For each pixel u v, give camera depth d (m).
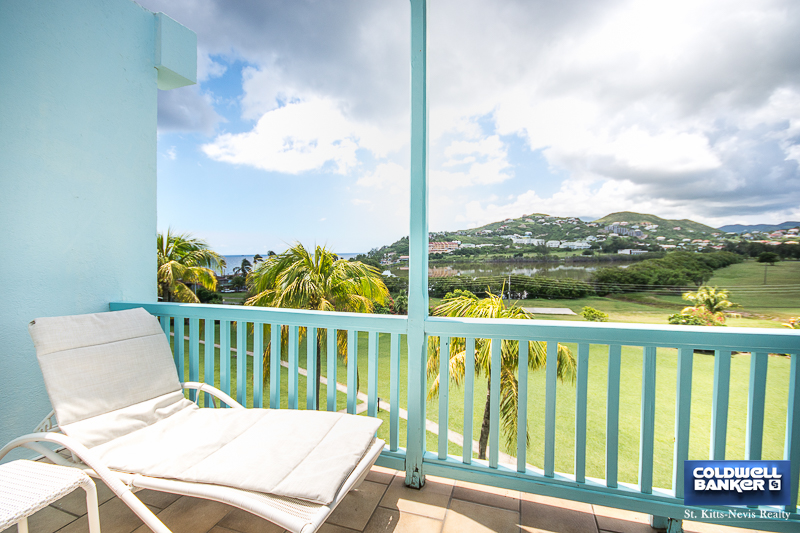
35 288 2.25
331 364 1.99
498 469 1.78
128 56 2.75
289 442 1.55
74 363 1.74
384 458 1.95
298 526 1.12
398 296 15.16
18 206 2.17
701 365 16.91
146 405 1.85
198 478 1.33
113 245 2.66
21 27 2.17
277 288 12.84
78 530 1.62
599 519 1.68
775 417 15.76
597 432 17.59
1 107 2.10
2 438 2.13
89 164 2.51
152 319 2.15
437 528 1.62
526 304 31.84
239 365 2.21
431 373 7.57
